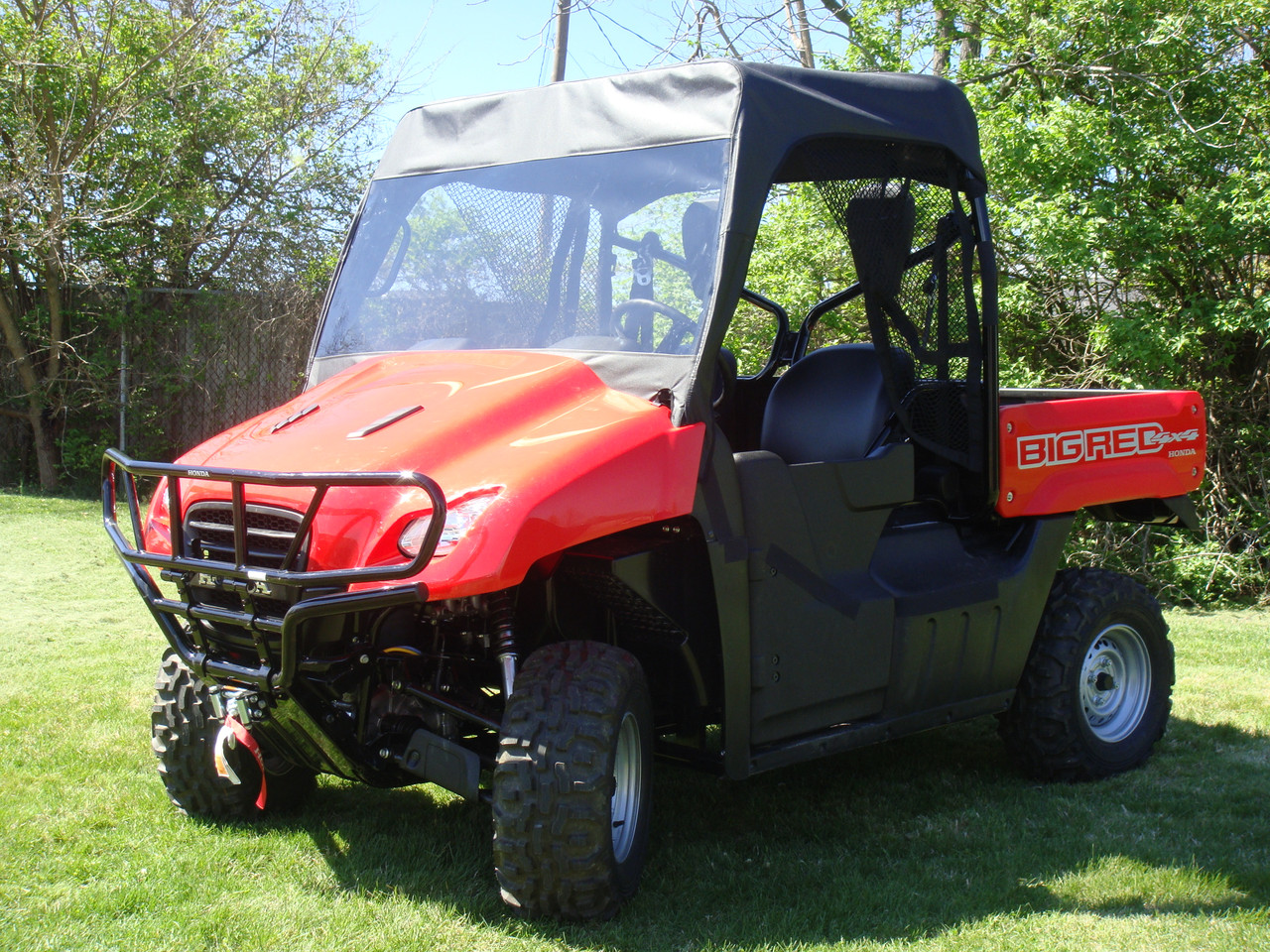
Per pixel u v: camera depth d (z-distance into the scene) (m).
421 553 2.74
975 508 4.34
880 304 3.92
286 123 14.37
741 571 3.35
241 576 2.92
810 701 3.60
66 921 3.10
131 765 4.39
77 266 12.62
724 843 3.80
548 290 3.76
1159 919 3.18
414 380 3.49
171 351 14.00
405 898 3.27
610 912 3.11
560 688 3.07
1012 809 4.14
